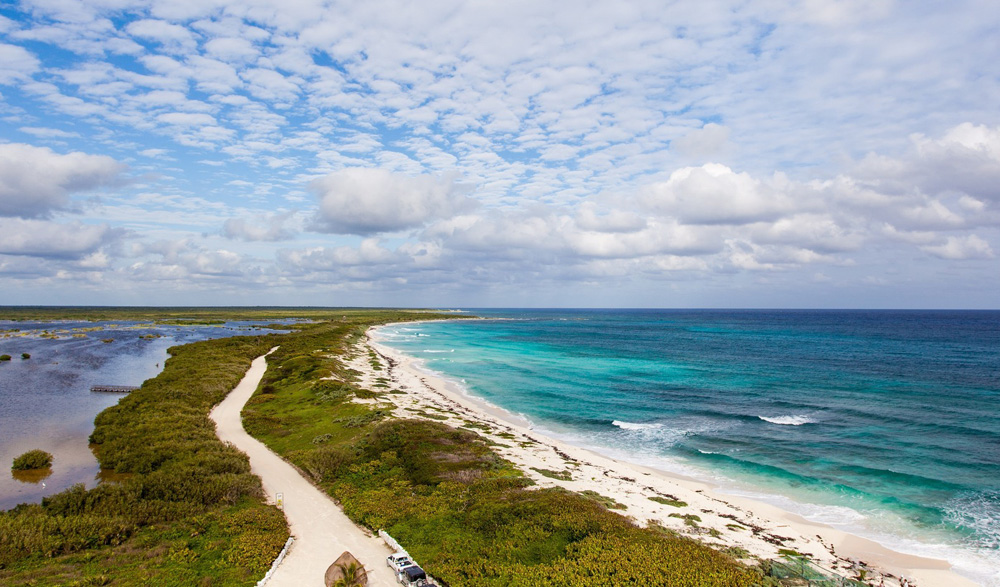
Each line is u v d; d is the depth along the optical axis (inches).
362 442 1782.7
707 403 2741.1
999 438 2014.0
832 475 1659.7
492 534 1137.4
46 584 916.0
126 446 1779.0
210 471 1482.5
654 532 1167.0
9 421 2281.0
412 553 1081.4
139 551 1063.6
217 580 959.6
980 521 1320.1
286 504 1350.9
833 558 1123.3
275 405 2503.7
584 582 915.4
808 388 3107.8
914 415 2374.5
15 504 1406.3
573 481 1534.2
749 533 1237.7
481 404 2765.7
